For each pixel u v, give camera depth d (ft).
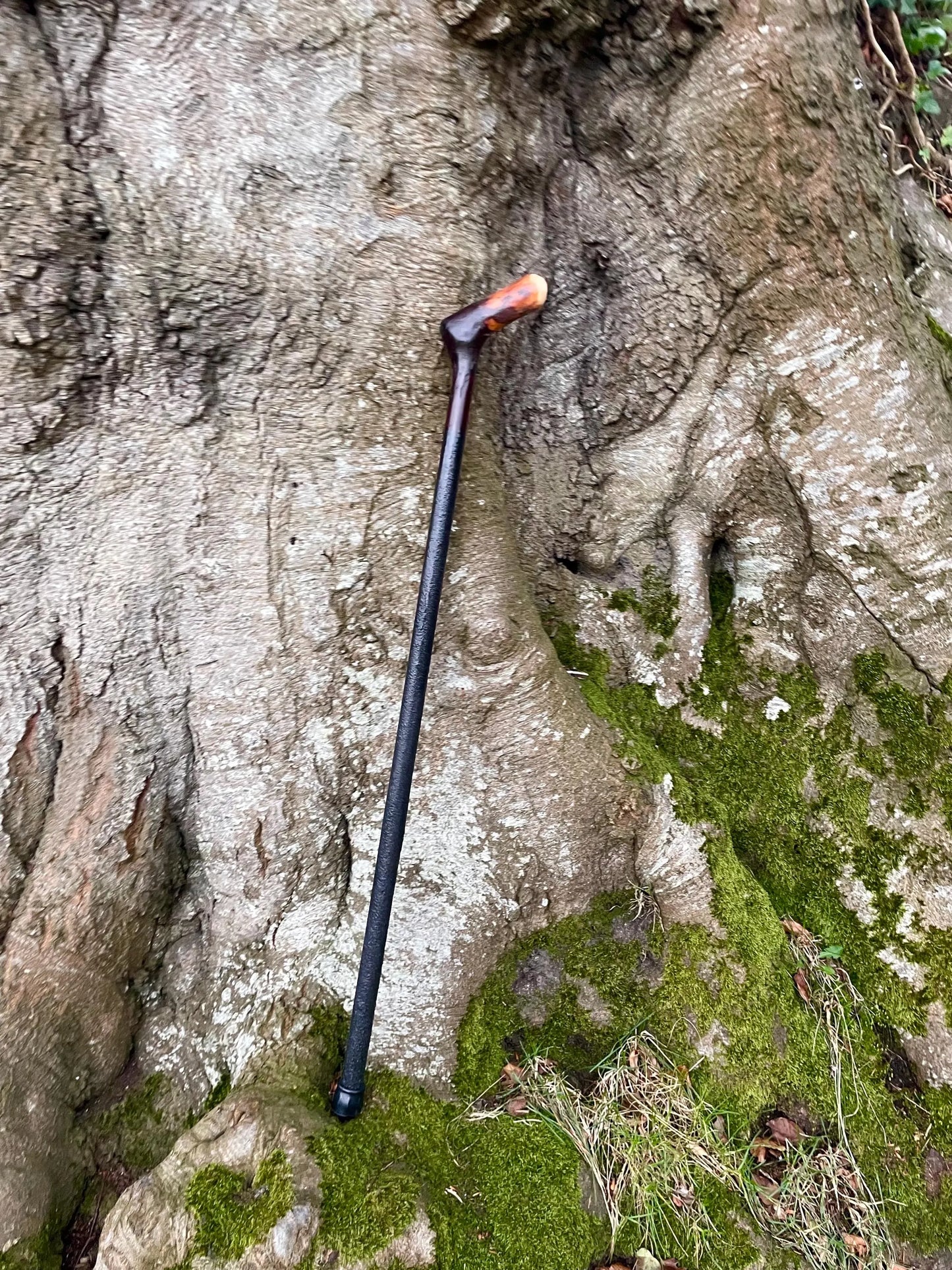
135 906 3.77
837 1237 3.68
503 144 3.45
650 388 4.20
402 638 3.69
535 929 4.00
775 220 3.80
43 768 3.67
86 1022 3.71
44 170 3.04
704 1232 3.54
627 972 3.98
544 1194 3.45
